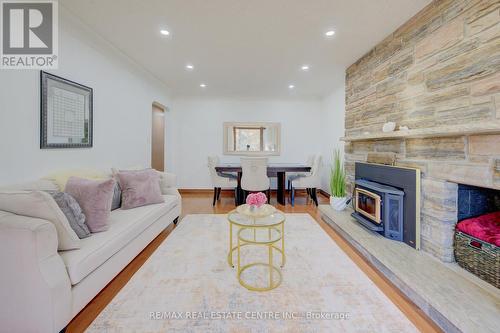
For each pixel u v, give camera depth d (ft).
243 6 6.29
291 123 17.84
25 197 4.23
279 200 14.21
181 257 6.95
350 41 8.33
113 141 9.40
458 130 4.60
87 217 5.58
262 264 6.57
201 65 10.78
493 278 4.72
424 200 6.29
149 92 12.53
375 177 8.23
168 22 7.15
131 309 4.68
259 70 11.42
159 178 9.57
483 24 4.78
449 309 4.08
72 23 7.01
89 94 7.84
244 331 4.13
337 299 5.04
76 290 4.30
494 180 4.50
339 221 8.87
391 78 7.77
